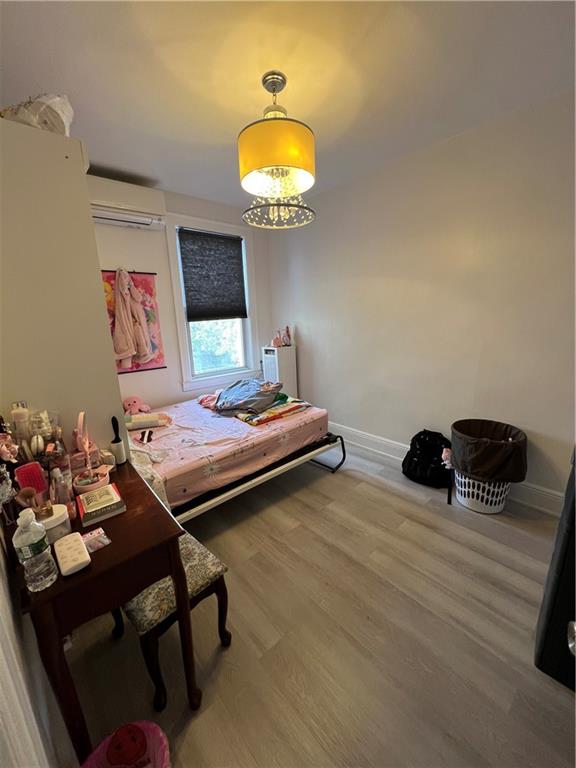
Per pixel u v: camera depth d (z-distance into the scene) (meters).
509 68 1.54
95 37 1.27
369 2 1.17
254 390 2.82
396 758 1.00
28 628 1.00
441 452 2.49
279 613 1.49
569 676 1.15
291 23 1.24
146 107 1.72
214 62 1.42
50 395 1.22
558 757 0.99
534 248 1.96
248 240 3.55
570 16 1.24
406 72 1.54
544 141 1.83
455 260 2.30
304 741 1.04
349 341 3.13
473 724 1.07
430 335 2.53
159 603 1.09
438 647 1.32
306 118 1.88
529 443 2.14
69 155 1.16
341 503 2.32
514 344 2.12
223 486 2.06
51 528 0.88
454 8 1.21
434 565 1.73
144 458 1.88
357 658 1.29
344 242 2.98
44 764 0.68
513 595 1.54
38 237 1.13
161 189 2.87
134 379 2.96
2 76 1.46
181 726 1.08
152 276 2.94
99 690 1.20
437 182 2.29
